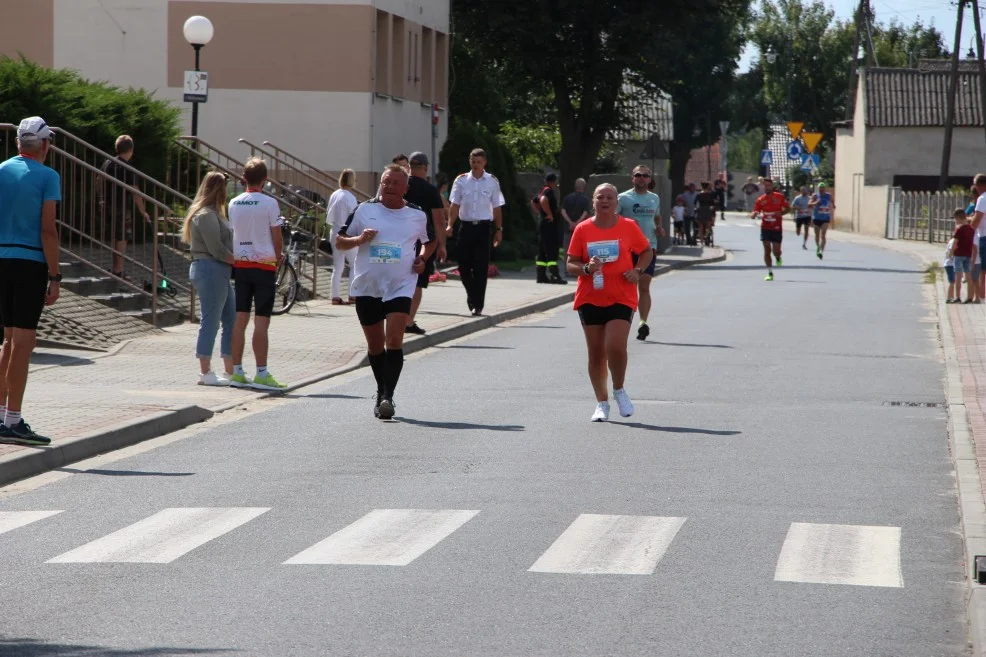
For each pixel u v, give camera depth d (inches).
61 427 842.8
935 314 1777.8
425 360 1275.8
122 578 540.4
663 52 3449.8
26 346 785.6
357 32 2768.2
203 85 1980.8
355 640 459.8
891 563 562.9
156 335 1348.4
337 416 950.4
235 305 1061.8
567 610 494.6
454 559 566.9
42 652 446.9
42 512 662.5
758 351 1348.4
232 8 2770.7
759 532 616.7
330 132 2780.5
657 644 455.8
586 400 1030.4
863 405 1012.5
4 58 1617.9
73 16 2770.7
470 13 3385.8
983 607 479.5
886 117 5236.2
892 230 4675.2
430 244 951.6
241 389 1050.7
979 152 5236.2
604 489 709.3
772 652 449.1
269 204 1053.8
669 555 574.6
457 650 449.4
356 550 582.6
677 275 2571.4
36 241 785.6
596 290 932.6
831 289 2202.3
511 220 2817.4
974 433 861.2
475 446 833.5
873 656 446.6
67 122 1592.0
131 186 1493.6
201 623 479.2
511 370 1203.2
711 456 804.0
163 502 682.8
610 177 3523.6
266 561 565.9
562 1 3260.3
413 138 3105.3
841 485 723.4
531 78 3484.3
